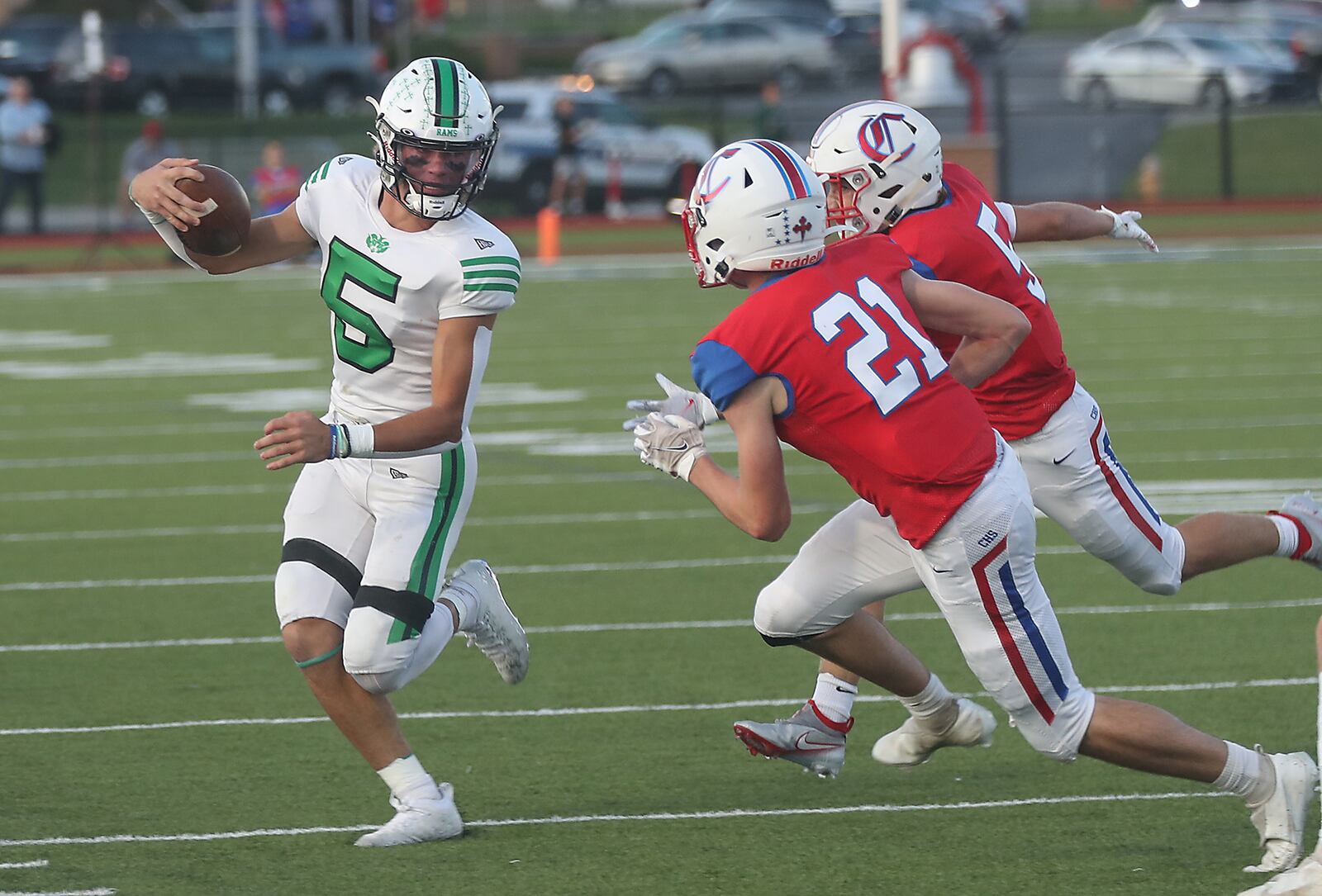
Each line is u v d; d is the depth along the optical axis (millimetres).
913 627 25219
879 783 18672
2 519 32750
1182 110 104062
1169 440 38875
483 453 39031
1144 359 51688
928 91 92875
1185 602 26328
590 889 15492
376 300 16594
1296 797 15648
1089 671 22641
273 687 22250
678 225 98625
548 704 21531
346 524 17047
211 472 37281
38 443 40938
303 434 15672
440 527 16906
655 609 26141
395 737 16953
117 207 104562
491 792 18344
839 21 134000
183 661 23438
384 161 16172
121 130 109438
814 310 15117
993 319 15883
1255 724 20281
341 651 16656
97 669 23062
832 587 16984
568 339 58344
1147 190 103000
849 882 15688
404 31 150750
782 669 23016
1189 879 15672
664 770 19031
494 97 101438
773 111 107062
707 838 16891
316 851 16516
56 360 54531
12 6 146125
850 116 17891
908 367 15211
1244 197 103625
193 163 16750
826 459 15617
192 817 17516
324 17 151625
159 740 20078
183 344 58000
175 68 127188
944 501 15180
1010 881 15672
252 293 75000
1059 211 19766
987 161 87312
